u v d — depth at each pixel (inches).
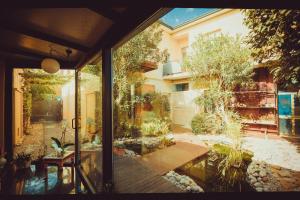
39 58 166.7
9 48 143.6
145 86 373.4
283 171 153.2
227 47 259.6
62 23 102.4
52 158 165.6
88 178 146.5
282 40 156.9
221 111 277.7
